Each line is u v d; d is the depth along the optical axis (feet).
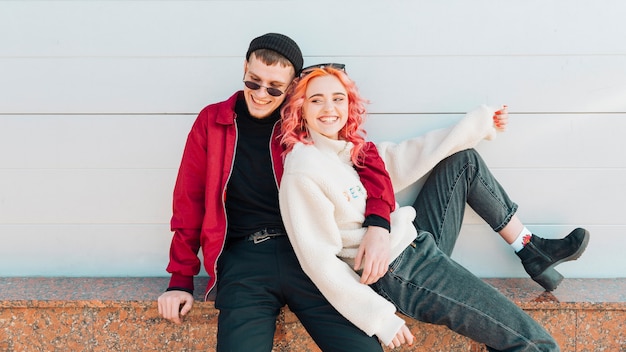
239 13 6.73
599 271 7.17
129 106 6.86
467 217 7.07
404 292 5.73
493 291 5.71
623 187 7.06
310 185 5.46
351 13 6.75
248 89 5.76
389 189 5.85
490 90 6.90
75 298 6.26
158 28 6.75
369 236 5.54
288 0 6.72
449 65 6.86
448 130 6.61
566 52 6.84
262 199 5.94
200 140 6.04
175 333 6.25
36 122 6.86
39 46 6.77
